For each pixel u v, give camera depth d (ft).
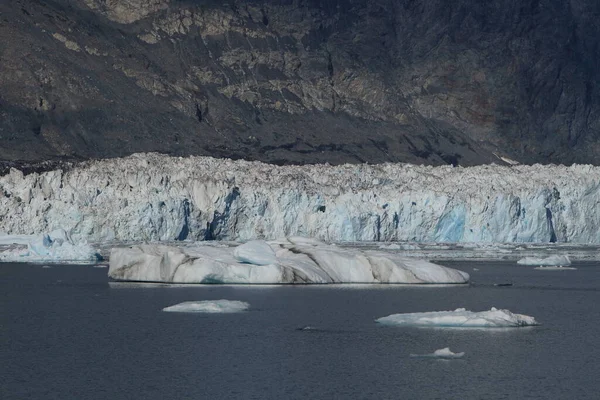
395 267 504.02
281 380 284.00
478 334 352.69
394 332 355.77
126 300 440.45
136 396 268.21
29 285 510.99
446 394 270.05
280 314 396.78
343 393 270.87
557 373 292.40
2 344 335.47
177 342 337.11
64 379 285.64
